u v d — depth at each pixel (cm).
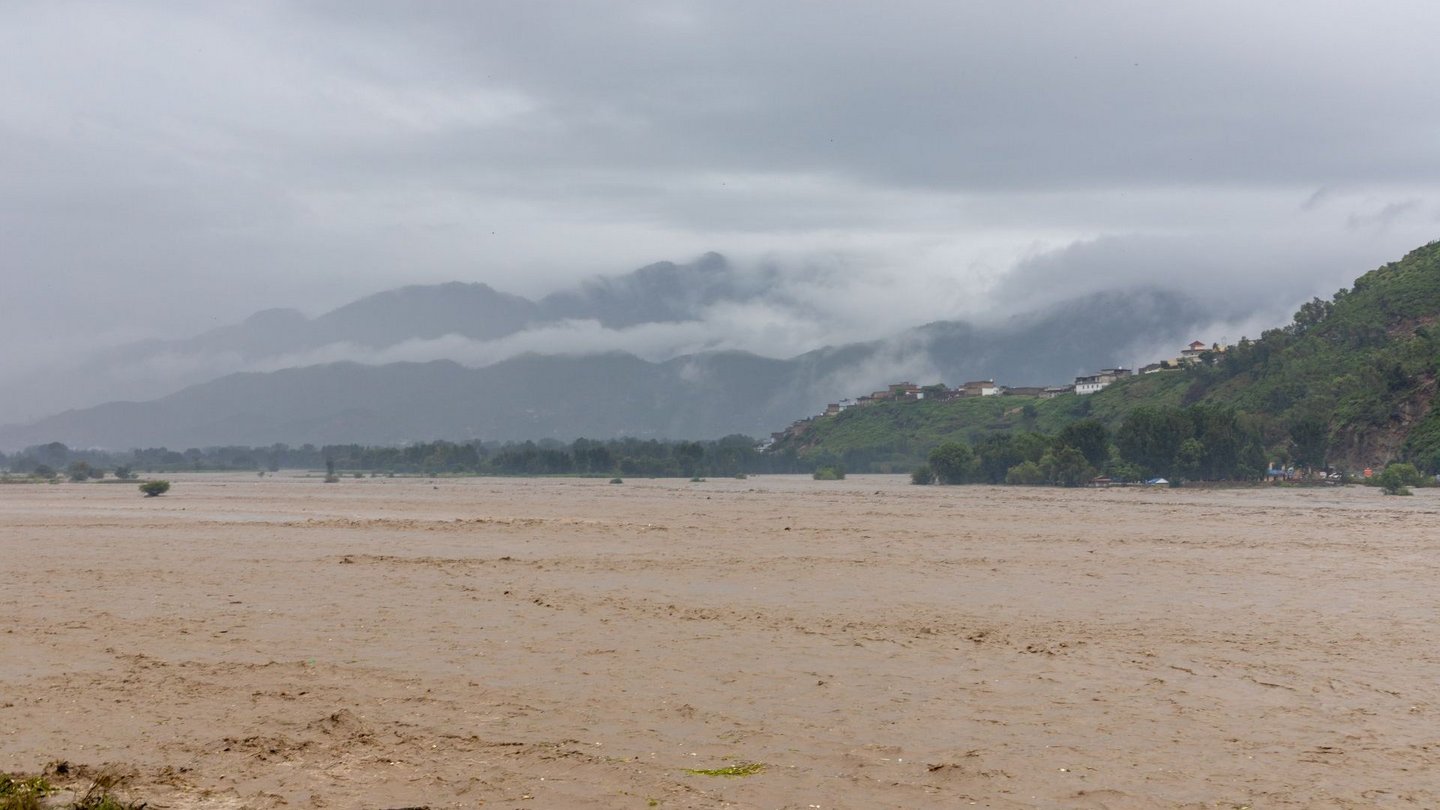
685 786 2116
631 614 4150
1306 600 4603
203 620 3997
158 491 17300
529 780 2145
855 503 13412
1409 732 2509
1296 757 2320
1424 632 3806
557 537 8019
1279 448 18112
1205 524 9188
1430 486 14950
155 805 2005
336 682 2970
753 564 6028
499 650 3422
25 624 3906
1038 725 2561
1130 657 3347
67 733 2472
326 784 2120
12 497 17250
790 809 1994
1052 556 6475
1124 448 18050
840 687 2928
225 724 2538
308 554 6588
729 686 2936
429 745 2372
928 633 3750
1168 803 2036
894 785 2130
